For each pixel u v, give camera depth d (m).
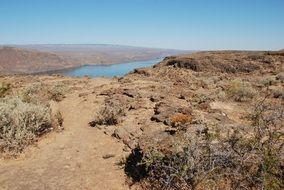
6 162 8.16
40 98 14.38
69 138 9.82
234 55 34.50
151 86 17.55
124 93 15.13
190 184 5.49
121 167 7.75
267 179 4.98
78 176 7.35
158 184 6.31
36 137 9.75
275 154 5.27
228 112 11.30
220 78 23.83
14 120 9.53
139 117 11.15
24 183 7.01
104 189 6.81
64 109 13.38
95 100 14.43
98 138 9.70
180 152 6.13
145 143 7.37
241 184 5.29
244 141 5.69
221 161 5.42
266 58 31.73
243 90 14.74
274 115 6.29
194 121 8.84
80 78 25.31
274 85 19.67
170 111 10.73
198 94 14.65
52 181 7.10
